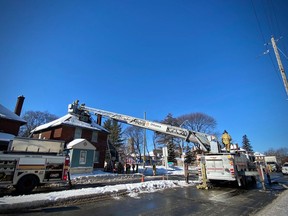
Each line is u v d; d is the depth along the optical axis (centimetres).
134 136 6078
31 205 694
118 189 1031
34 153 1092
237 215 637
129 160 3772
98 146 3219
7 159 988
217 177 1256
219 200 866
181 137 1523
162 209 702
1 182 947
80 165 2462
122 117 1970
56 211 651
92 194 897
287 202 789
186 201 839
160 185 1266
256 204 796
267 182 1658
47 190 1091
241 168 1348
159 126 1658
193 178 2092
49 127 3086
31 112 5550
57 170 1145
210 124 4916
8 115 2483
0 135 2100
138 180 1727
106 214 630
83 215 614
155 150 5878
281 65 1302
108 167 3039
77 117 3144
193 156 4600
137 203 792
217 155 1300
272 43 1355
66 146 2598
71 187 1215
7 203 655
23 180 1005
